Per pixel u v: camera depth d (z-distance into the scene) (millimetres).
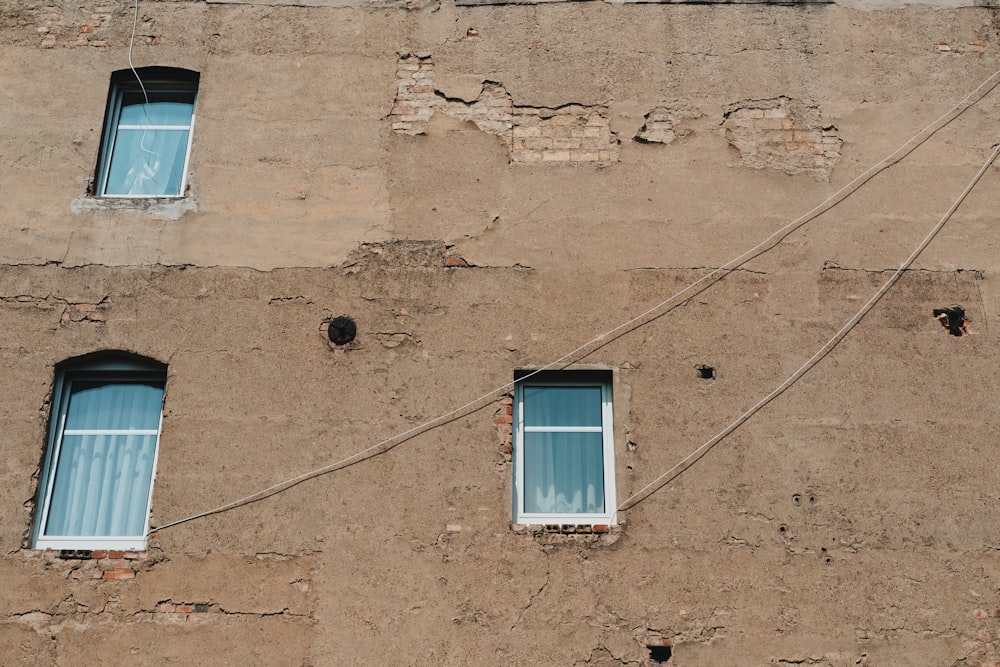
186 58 7484
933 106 7383
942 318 6742
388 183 7105
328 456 6336
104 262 6824
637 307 6742
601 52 7543
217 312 6699
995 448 6383
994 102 7395
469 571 6070
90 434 6617
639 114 7332
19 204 6973
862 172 7164
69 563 6066
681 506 6230
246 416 6426
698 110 7348
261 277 6809
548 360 6605
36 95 7324
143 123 7527
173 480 6266
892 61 7531
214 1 7641
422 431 6414
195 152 7184
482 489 6277
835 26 7641
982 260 6910
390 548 6117
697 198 7070
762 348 6629
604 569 6078
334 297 6766
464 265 6863
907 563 6098
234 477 6277
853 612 5980
